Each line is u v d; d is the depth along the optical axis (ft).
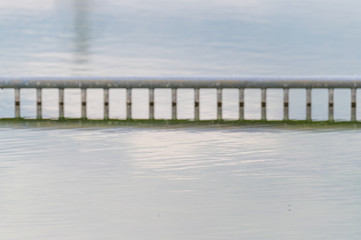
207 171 227.20
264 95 294.05
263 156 243.60
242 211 194.80
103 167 231.91
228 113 315.17
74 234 179.52
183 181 218.18
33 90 377.71
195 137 268.41
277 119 301.22
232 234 180.24
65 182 217.56
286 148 253.44
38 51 554.46
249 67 485.97
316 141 263.08
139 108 332.39
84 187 213.05
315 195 206.08
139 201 201.87
